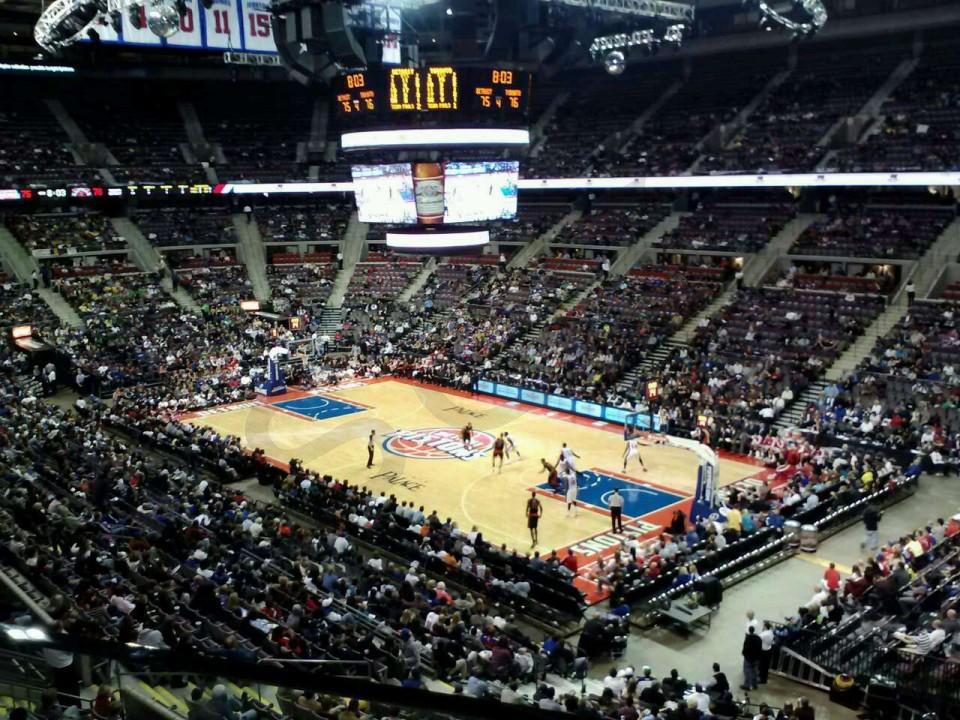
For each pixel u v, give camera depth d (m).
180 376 47.19
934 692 15.49
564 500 30.48
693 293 49.50
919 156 47.84
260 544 22.39
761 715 14.42
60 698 9.34
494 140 30.95
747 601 22.06
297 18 25.70
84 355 47.94
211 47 48.62
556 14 27.39
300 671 3.16
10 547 17.94
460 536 24.23
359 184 35.38
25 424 32.50
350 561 22.64
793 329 43.22
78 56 45.75
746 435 36.28
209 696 9.35
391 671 15.61
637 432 39.03
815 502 26.67
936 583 20.05
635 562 22.36
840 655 17.44
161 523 23.25
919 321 40.38
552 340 49.44
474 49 29.97
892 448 33.06
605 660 19.09
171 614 16.08
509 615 20.02
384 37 28.28
